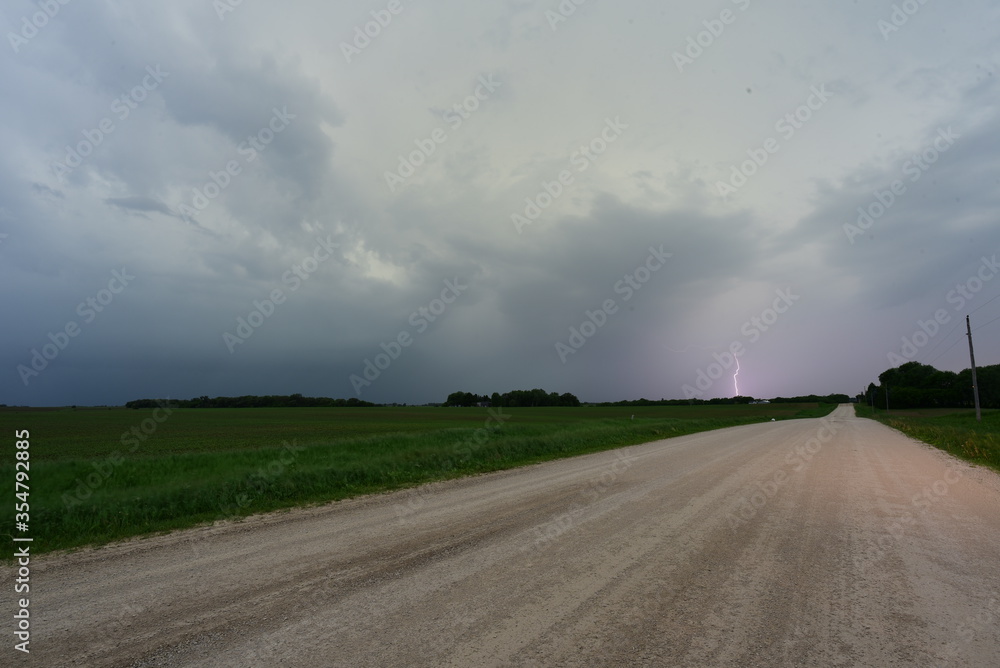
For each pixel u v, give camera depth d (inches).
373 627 149.3
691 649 134.0
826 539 243.9
